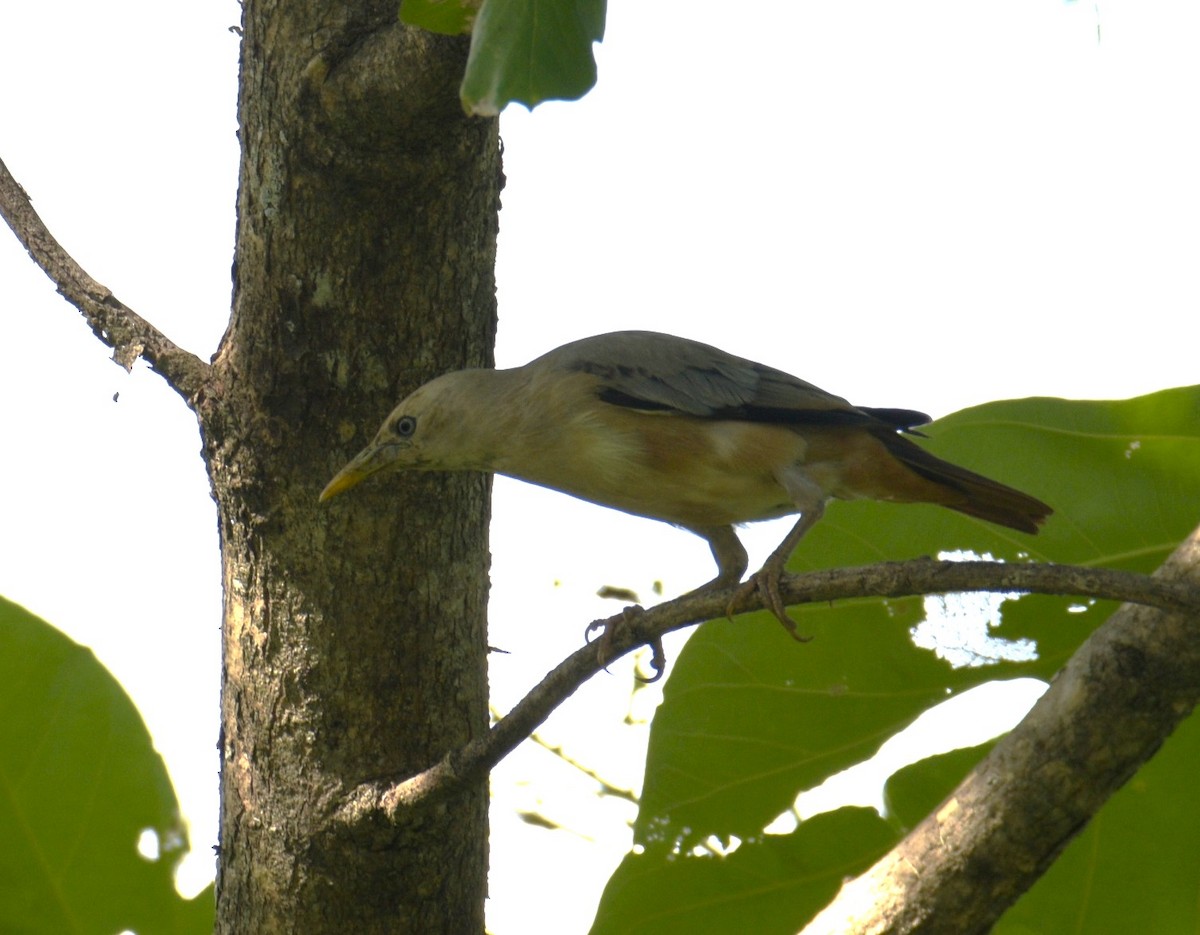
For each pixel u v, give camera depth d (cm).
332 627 890
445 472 914
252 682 901
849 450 1116
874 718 1030
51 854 909
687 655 1038
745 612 977
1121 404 999
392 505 898
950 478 1003
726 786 1032
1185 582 750
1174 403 988
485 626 950
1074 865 992
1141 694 762
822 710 1030
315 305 880
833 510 1082
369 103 814
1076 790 778
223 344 914
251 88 867
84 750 918
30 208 942
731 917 1027
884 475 1048
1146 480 992
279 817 890
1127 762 775
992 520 1019
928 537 1062
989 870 793
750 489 1136
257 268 884
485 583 951
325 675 889
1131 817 985
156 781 923
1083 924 990
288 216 866
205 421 901
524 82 609
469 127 850
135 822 919
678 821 1034
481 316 940
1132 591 674
